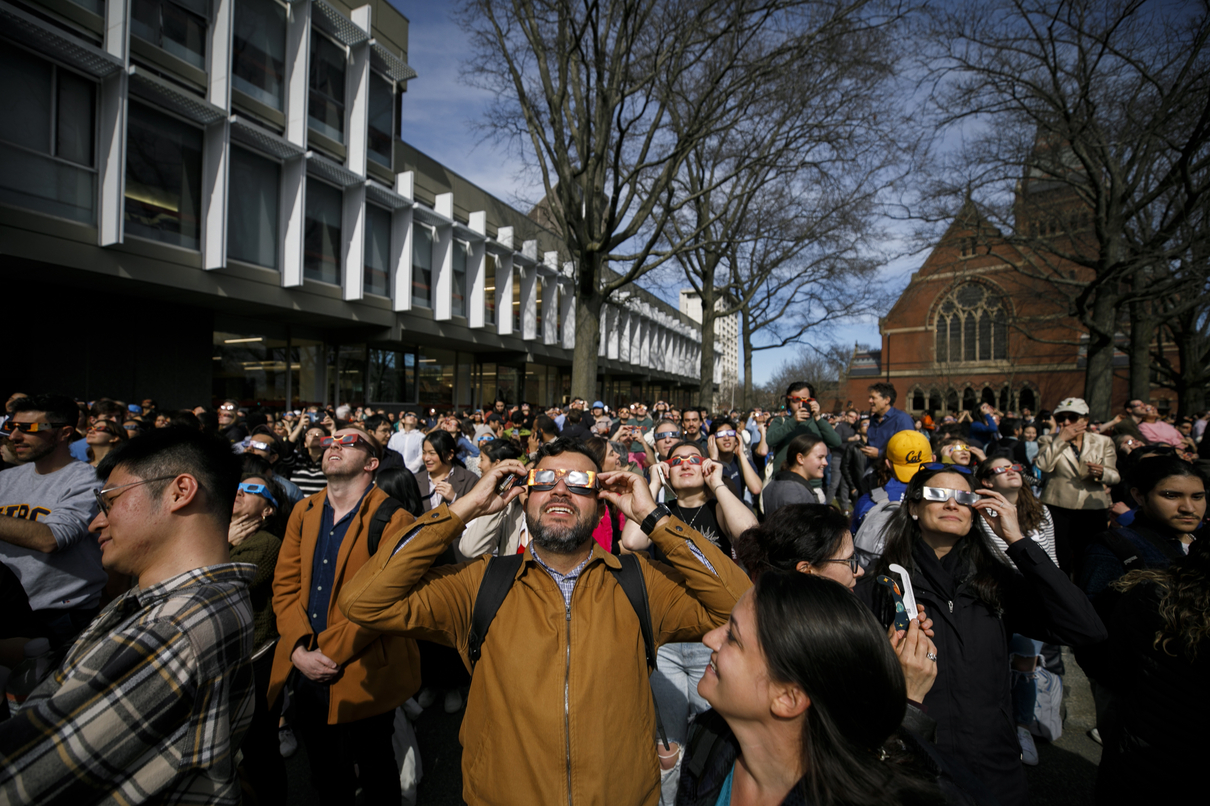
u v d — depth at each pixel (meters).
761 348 26.38
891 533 2.26
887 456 3.76
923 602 2.10
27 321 10.14
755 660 1.23
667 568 2.05
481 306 19.64
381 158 16.19
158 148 10.42
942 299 45.72
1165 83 12.63
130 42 10.05
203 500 1.46
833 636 1.13
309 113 13.62
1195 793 1.70
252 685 1.39
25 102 8.73
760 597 1.25
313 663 2.49
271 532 3.23
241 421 7.18
